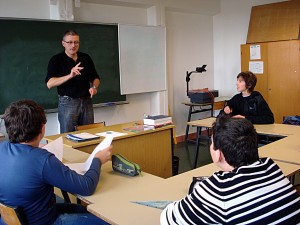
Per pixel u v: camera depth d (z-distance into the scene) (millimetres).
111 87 5000
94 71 3805
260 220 1052
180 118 6305
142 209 1542
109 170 2121
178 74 6176
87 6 4746
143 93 5660
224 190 1102
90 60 3768
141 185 1852
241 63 5930
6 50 3904
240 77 3738
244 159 1170
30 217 1561
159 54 5559
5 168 1546
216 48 6750
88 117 3740
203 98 5547
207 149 5559
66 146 2766
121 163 2039
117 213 1506
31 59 4109
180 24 6125
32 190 1525
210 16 6676
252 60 5746
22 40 4016
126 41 5090
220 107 5750
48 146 2266
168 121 3557
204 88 6410
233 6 6320
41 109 1643
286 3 5461
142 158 3338
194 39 6406
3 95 3924
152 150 3430
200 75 6602
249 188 1089
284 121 3961
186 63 6301
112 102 5039
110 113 5199
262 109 3689
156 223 1403
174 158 3777
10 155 1559
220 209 1083
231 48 6488
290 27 5316
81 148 2838
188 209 1152
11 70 3963
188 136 6426
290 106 5402
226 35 6531
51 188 1647
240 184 1099
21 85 4059
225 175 1145
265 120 3633
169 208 1243
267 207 1066
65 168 1630
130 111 5484
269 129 3381
